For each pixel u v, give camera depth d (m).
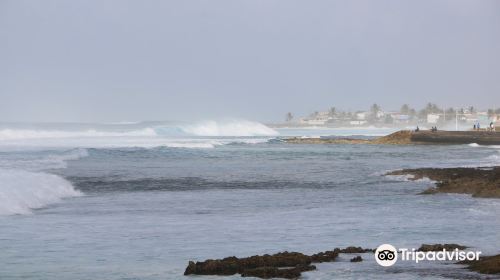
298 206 40.62
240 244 27.94
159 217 35.72
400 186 53.16
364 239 28.94
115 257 25.14
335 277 21.86
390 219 34.75
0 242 27.64
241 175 64.88
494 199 43.00
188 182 57.03
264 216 36.16
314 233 30.59
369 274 22.22
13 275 22.12
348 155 104.88
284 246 27.48
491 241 28.27
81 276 22.08
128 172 66.56
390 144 150.25
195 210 38.75
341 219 34.88
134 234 30.16
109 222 33.56
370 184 55.25
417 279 21.44
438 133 148.62
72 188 47.50
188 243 28.11
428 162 86.31
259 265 23.17
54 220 33.72
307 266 23.00
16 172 46.56
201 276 22.11
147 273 22.53
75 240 28.42
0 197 37.03
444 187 48.09
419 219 34.62
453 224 32.84
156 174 64.81
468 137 143.12
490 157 97.62
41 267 23.33
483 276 21.69
